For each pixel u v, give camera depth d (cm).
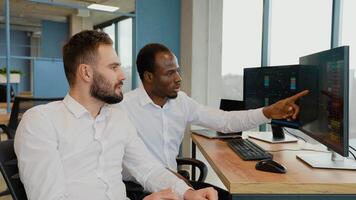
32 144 106
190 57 407
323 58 143
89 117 119
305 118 168
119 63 121
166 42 430
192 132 230
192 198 113
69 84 120
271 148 180
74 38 119
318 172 130
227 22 414
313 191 115
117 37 631
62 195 105
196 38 404
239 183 115
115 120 129
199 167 193
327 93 139
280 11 377
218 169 135
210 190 116
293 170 133
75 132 115
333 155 146
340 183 116
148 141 177
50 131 110
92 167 117
